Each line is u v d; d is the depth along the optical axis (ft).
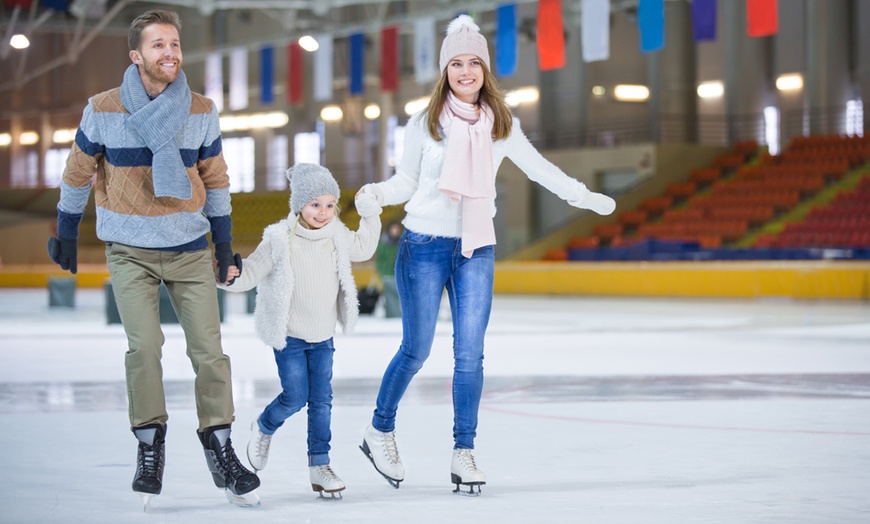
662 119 146.00
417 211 18.83
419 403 30.37
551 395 32.09
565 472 20.07
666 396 31.71
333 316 18.48
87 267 163.63
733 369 39.55
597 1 75.97
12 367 41.65
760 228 119.96
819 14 141.59
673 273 104.88
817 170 125.59
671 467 20.49
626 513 16.55
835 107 141.28
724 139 154.61
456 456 18.31
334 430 25.40
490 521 16.08
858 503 17.19
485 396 31.91
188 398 31.55
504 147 19.08
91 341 55.42
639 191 131.64
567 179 19.69
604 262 116.88
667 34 148.15
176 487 18.99
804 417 27.20
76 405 30.50
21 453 22.50
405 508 17.12
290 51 107.86
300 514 16.75
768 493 17.99
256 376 37.63
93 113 16.97
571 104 144.77
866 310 79.66
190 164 17.30
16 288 155.02
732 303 91.91
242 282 18.06
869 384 34.60
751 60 150.92
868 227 110.22
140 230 17.12
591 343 52.26
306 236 18.21
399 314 71.87
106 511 16.99
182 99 16.84
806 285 96.89
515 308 86.94
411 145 18.94
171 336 56.24
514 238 142.10
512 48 85.92
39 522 16.19
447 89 18.89
